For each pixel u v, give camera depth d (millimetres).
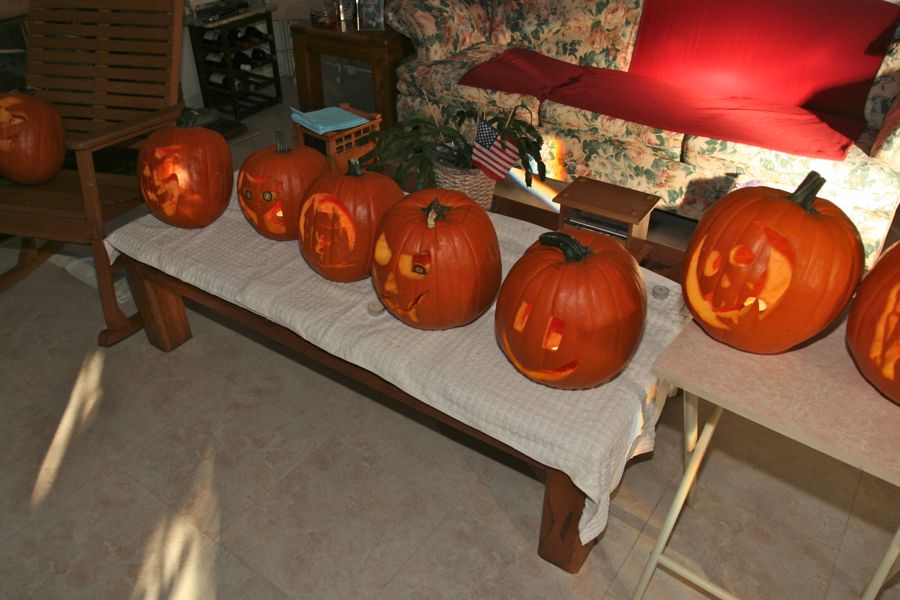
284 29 4363
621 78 3066
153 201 1745
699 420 1878
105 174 2289
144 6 2232
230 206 1911
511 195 2607
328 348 1428
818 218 1033
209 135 1771
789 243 1008
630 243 1843
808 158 2379
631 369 1311
